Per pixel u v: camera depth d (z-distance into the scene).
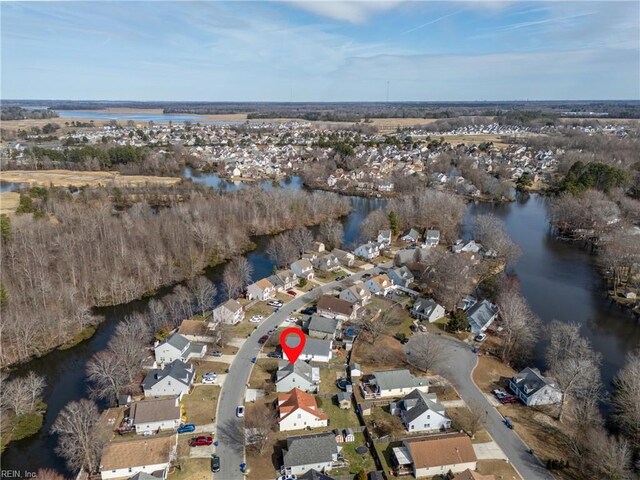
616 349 82.56
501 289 101.38
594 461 53.19
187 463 53.97
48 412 65.19
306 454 53.34
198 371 72.56
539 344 82.50
